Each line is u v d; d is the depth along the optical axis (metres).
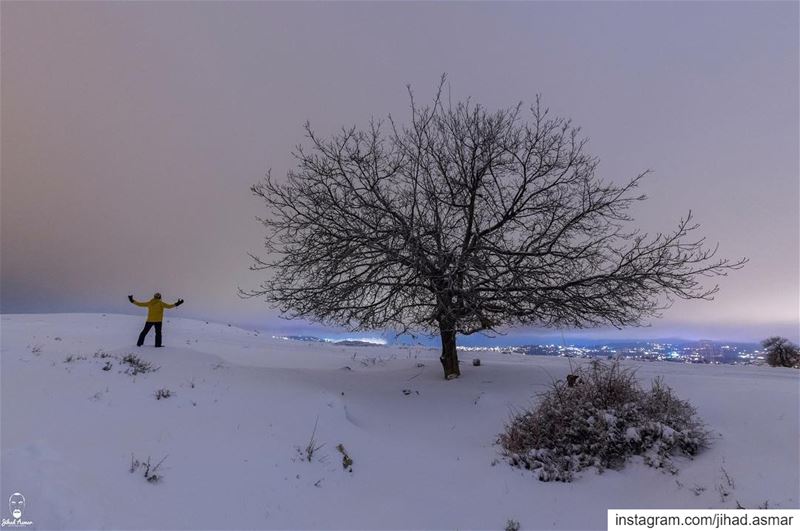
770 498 5.21
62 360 10.37
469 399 11.44
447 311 12.04
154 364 11.82
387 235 13.05
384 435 9.12
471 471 7.36
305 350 23.61
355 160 13.62
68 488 4.76
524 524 5.73
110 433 6.62
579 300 12.31
